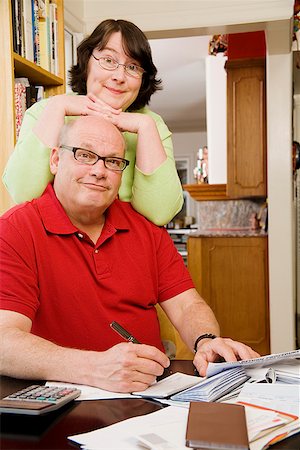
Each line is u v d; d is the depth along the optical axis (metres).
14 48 2.03
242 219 5.20
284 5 3.09
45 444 0.83
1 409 0.92
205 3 3.15
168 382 1.15
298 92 5.19
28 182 1.59
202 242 4.54
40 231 1.40
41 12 2.28
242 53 4.38
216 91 5.55
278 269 3.84
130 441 0.82
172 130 10.73
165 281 1.61
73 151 1.39
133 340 1.20
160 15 3.17
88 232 1.48
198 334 1.45
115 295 1.45
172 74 6.64
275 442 0.83
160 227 1.68
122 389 1.07
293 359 1.24
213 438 0.78
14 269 1.33
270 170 3.83
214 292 4.52
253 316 4.46
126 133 1.71
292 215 4.05
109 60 1.63
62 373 1.13
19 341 1.19
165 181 1.61
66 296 1.40
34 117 1.70
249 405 0.95
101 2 3.18
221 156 5.55
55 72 2.40
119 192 1.71
